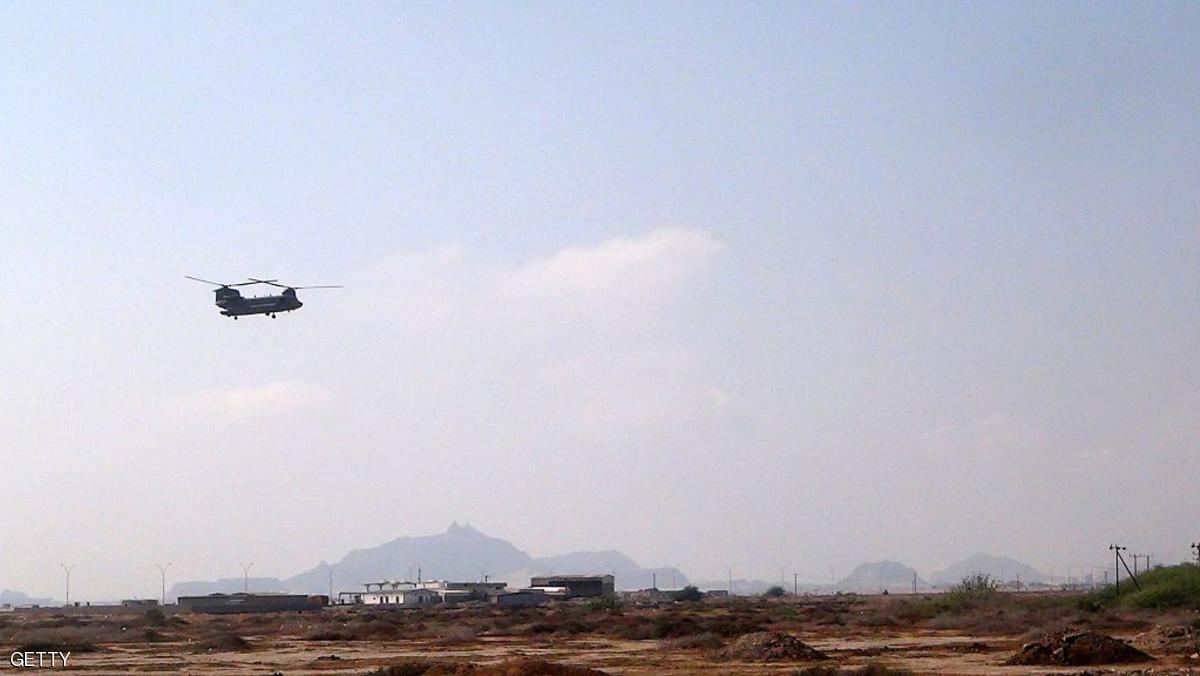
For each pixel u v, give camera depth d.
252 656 96.31
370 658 93.31
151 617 172.75
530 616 175.75
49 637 117.12
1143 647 83.25
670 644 106.81
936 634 118.88
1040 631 107.62
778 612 179.38
